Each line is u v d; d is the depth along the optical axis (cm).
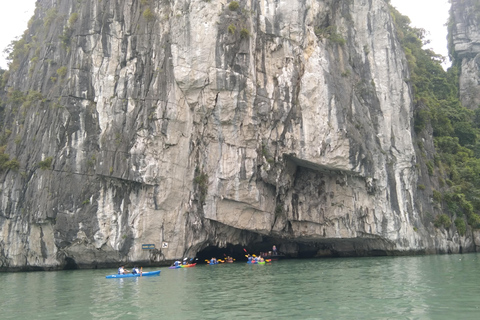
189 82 3384
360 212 3806
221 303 1627
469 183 5003
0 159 3456
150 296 1827
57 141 3303
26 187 3338
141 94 3378
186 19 3475
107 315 1478
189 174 3447
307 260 3797
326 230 3862
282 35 3706
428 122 5009
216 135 3484
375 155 3822
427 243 4088
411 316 1354
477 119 6612
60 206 3175
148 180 3241
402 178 4050
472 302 1559
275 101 3588
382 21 4269
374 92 4059
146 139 3297
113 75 3431
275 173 3541
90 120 3347
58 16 3775
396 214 3878
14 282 2484
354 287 1952
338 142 3531
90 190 3222
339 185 3850
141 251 3234
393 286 1958
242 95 3441
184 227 3391
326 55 3772
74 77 3400
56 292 2039
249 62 3481
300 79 3662
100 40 3472
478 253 4372
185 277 2498
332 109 3588
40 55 3778
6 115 3884
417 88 5131
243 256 4359
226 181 3441
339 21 4091
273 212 3653
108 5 3541
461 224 4503
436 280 2138
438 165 4812
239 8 3553
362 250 4166
